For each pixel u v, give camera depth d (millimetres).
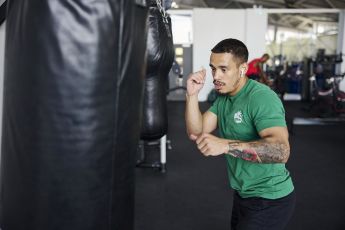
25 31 934
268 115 1415
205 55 10414
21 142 979
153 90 2006
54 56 913
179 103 10633
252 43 10352
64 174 965
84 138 956
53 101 933
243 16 10289
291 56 12227
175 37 11281
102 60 936
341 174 4242
